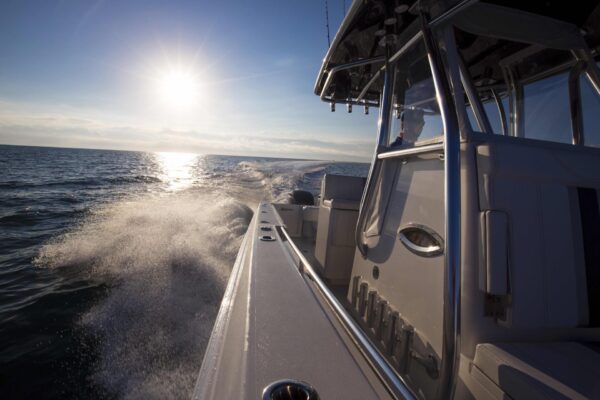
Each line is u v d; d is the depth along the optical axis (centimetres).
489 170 112
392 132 186
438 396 91
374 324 166
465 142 121
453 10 123
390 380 75
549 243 113
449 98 120
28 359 352
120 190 2095
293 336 105
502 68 204
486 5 154
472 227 115
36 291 522
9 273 607
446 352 88
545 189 116
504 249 108
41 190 2070
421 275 136
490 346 104
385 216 172
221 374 90
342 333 121
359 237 181
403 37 178
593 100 171
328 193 278
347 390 81
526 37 165
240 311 129
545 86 188
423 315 131
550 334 112
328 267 259
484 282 110
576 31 172
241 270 179
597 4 160
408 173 160
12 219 1138
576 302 114
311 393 77
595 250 118
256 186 1725
